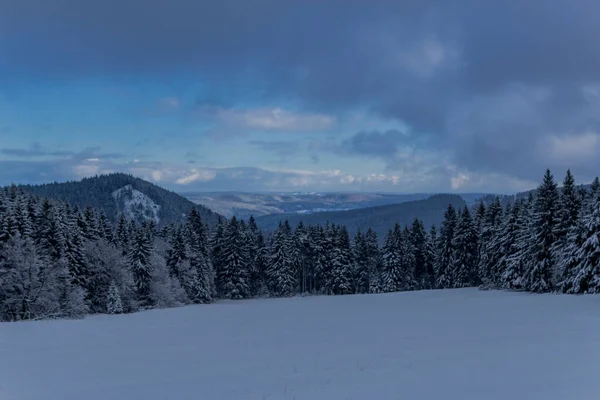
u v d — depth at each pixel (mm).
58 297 46906
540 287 46688
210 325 30031
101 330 26797
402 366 12312
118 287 55875
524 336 17547
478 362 12148
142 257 60625
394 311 34750
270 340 20828
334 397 9281
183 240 72062
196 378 12508
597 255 39875
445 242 73125
